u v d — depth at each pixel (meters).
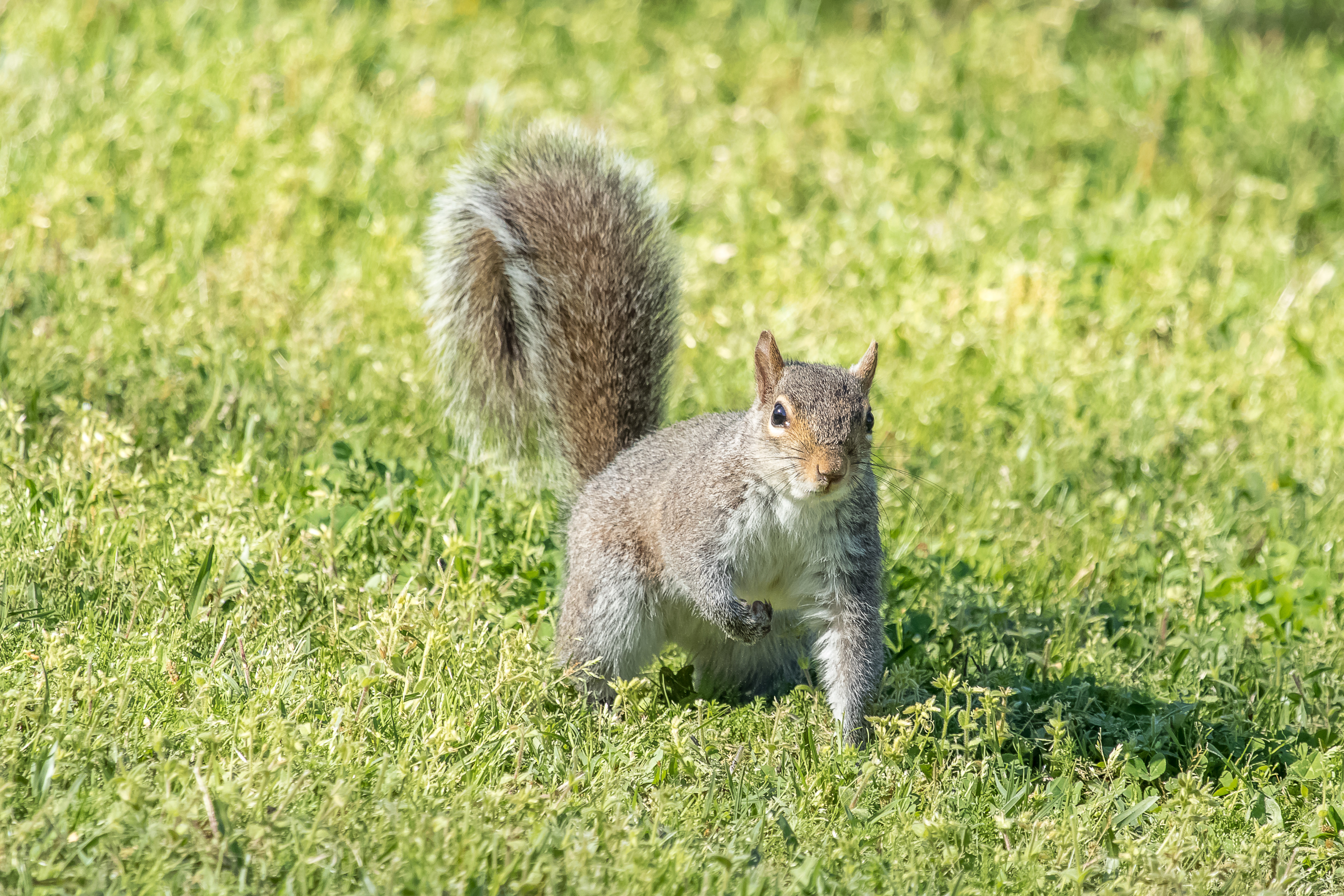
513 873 6.01
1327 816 7.44
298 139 15.73
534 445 10.35
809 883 6.27
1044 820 7.16
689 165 17.05
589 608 8.62
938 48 20.97
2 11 17.25
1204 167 18.05
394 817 6.23
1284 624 9.84
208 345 11.62
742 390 12.34
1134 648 9.37
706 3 22.03
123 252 12.79
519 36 20.00
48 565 8.23
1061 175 17.88
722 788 7.27
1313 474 12.24
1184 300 14.72
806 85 19.19
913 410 12.54
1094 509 11.31
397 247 13.86
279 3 19.50
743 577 8.48
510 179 10.54
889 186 16.39
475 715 7.36
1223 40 22.44
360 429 10.95
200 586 8.16
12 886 5.51
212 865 5.79
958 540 10.58
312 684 7.59
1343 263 16.39
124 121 15.04
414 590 8.72
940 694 8.69
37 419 10.29
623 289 10.06
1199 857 7.04
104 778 6.38
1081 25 22.92
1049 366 13.41
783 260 14.88
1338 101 19.73
